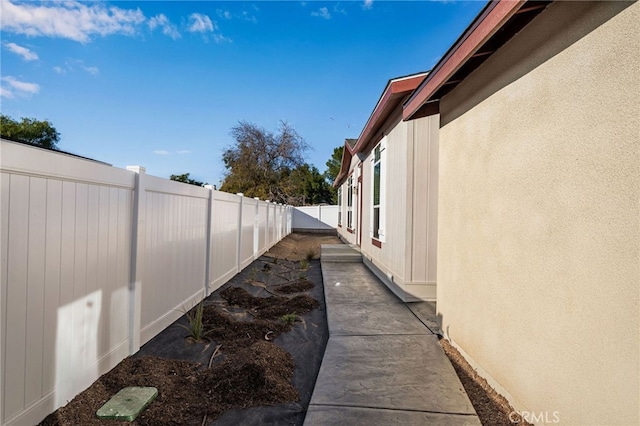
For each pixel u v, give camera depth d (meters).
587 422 1.80
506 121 2.60
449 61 2.94
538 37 2.23
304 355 3.63
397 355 3.39
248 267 8.52
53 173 2.26
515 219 2.47
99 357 2.82
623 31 1.62
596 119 1.77
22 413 2.03
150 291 3.74
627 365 1.58
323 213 23.66
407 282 5.48
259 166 26.20
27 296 2.06
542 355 2.16
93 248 2.74
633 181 1.56
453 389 2.75
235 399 2.65
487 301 2.86
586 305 1.82
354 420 2.34
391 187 6.46
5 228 1.91
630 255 1.57
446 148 3.77
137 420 2.32
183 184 4.58
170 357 3.37
